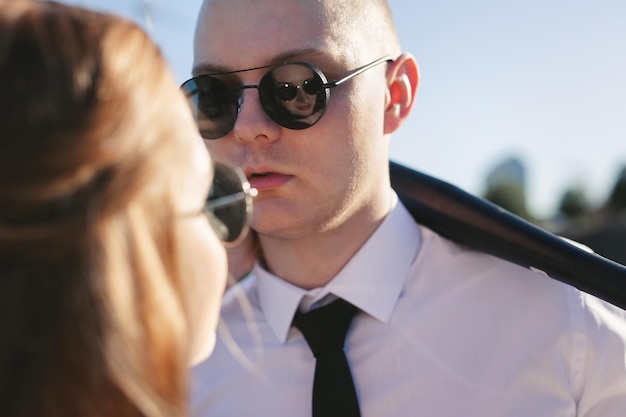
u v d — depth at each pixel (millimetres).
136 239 746
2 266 716
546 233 1517
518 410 1514
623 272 1400
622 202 17922
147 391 734
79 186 723
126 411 731
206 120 1529
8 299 707
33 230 701
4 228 699
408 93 1702
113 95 745
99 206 718
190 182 851
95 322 716
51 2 828
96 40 768
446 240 1722
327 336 1567
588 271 1432
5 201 701
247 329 1661
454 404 1532
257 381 1599
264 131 1465
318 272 1606
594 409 1537
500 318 1597
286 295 1621
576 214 18328
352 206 1555
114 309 720
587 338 1546
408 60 1711
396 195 1731
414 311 1617
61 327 715
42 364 712
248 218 1048
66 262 722
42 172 700
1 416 705
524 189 17578
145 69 786
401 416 1533
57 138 706
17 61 732
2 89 720
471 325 1600
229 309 1692
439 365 1562
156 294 750
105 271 721
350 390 1512
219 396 1605
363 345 1591
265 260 1695
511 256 1565
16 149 703
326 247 1585
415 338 1589
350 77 1519
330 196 1514
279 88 1471
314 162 1490
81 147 710
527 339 1566
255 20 1498
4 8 772
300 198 1506
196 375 1627
